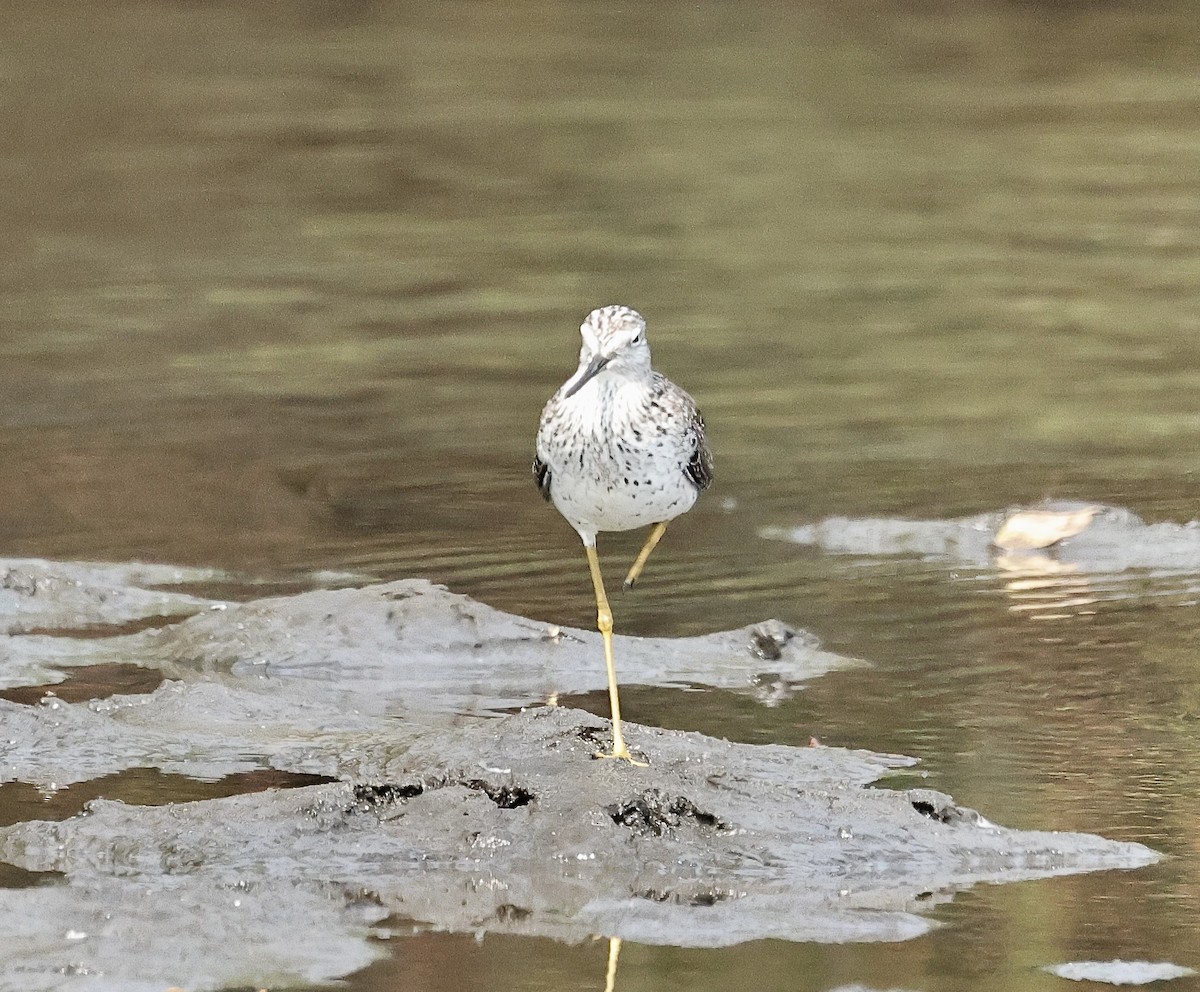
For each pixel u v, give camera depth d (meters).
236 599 13.99
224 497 16.44
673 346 21.83
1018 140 33.38
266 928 8.56
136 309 23.33
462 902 8.90
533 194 29.77
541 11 46.16
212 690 11.76
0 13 43.69
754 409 19.38
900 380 20.48
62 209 28.41
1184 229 27.47
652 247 26.66
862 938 8.49
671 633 13.20
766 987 7.98
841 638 13.01
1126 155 32.16
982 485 16.80
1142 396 19.81
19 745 10.87
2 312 23.08
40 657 12.78
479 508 16.23
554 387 20.14
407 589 13.38
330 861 9.27
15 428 18.42
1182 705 11.51
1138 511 16.02
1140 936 8.48
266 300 23.81
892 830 9.52
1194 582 14.23
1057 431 18.55
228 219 28.14
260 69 38.97
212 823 9.53
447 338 22.17
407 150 32.44
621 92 37.28
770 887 9.05
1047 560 14.88
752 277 25.03
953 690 11.84
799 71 39.44
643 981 8.05
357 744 10.84
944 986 7.98
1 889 8.91
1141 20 44.53
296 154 32.03
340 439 18.27
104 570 14.50
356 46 41.75
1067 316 23.16
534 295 24.14
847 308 23.55
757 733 11.11
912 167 31.56
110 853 9.30
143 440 18.09
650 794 9.68
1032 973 8.10
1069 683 11.95
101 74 38.00
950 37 43.00
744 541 15.41
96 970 8.09
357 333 22.38
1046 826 9.69
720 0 47.25
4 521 15.74
